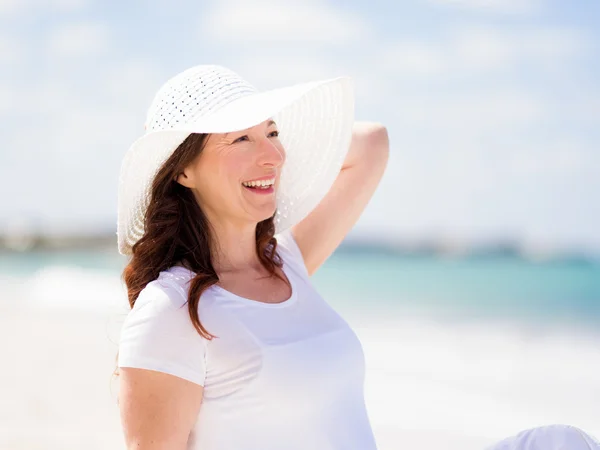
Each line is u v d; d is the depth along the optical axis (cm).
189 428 210
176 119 230
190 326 209
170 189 234
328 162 275
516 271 3491
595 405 784
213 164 228
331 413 220
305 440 215
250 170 229
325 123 272
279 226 275
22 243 4584
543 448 243
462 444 620
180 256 229
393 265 3809
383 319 1753
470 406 770
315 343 222
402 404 771
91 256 4347
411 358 1097
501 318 1759
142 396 204
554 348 1230
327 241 282
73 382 805
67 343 1080
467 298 2311
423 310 1981
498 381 914
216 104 230
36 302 1844
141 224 248
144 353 204
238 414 212
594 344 1268
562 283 2823
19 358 963
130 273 232
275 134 243
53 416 660
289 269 251
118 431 613
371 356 1118
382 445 617
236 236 238
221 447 212
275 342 216
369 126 302
